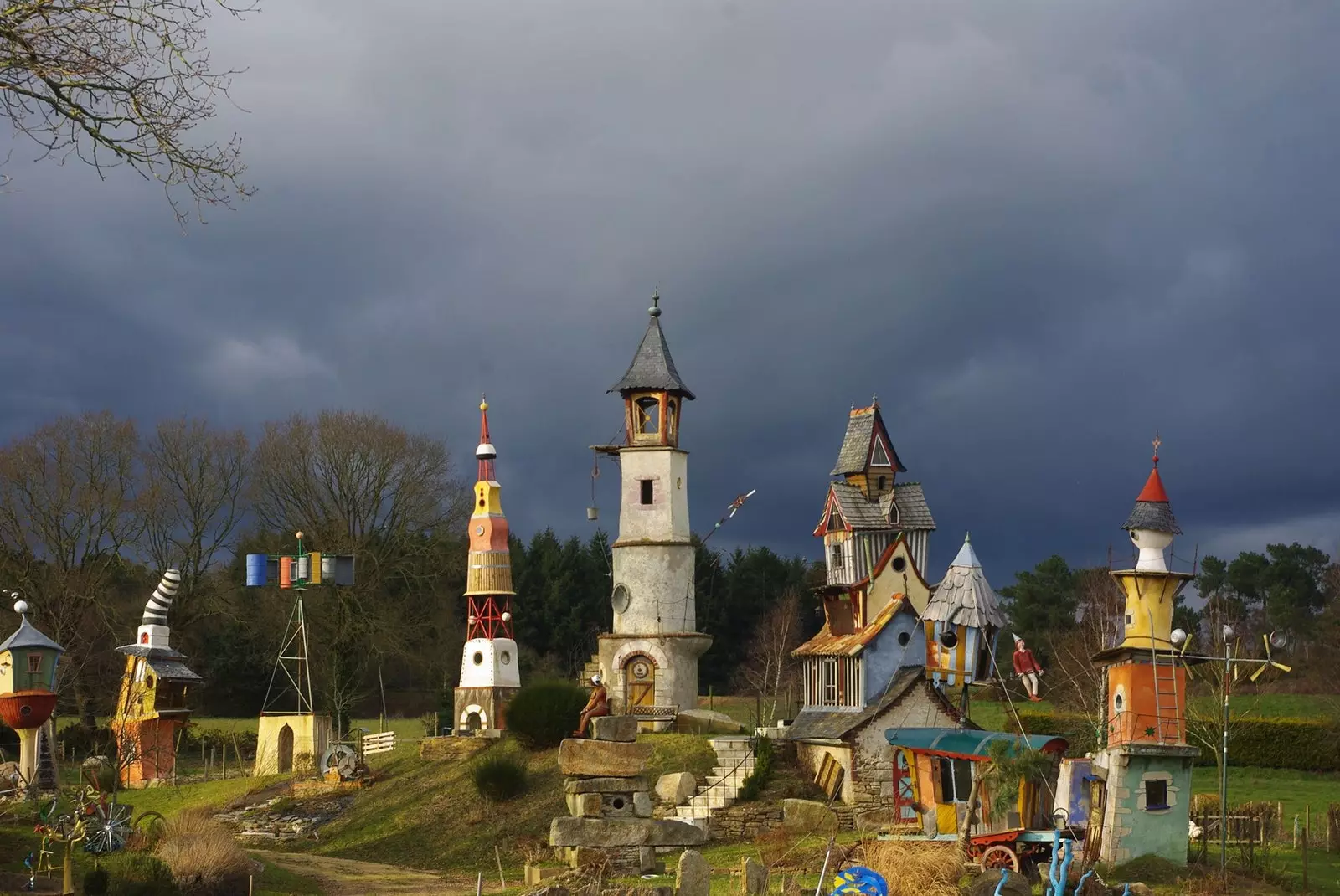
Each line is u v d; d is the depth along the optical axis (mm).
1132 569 40375
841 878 29797
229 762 77125
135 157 23422
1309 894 37438
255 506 85750
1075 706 67125
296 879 41000
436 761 59906
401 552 87312
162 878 33062
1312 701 75875
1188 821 41938
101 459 82562
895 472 57375
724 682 107750
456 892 40062
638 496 63594
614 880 32062
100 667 86625
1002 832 34594
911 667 53188
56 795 46406
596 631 108062
